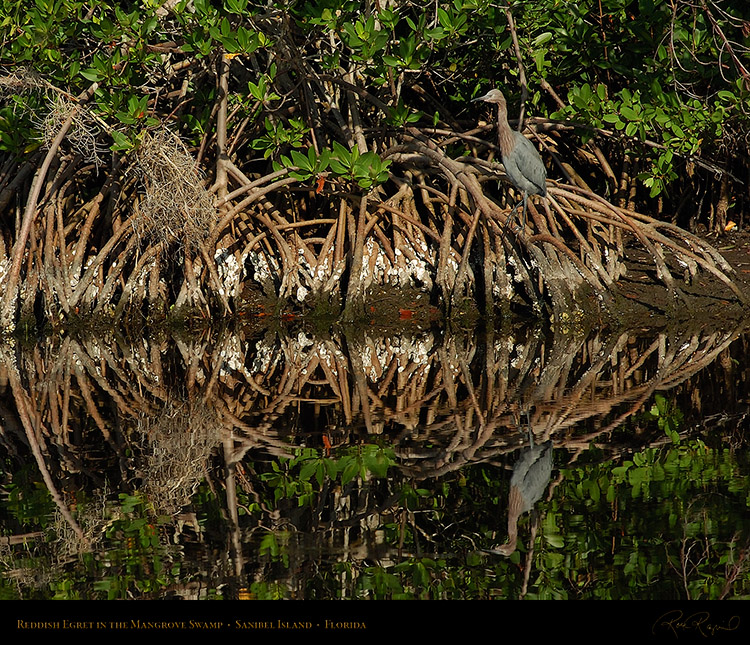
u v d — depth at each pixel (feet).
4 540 24.29
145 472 29.60
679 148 53.67
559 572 22.72
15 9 49.62
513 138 47.06
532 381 40.78
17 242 52.08
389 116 53.88
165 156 51.03
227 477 28.91
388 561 23.30
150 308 54.13
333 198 58.29
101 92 51.08
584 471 28.91
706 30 54.24
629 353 45.55
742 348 45.70
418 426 34.04
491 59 59.47
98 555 23.61
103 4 51.34
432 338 50.67
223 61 54.49
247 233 55.72
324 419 35.27
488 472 28.89
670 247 53.42
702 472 28.60
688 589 21.95
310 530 25.14
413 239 55.72
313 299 54.95
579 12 55.52
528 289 53.62
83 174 58.70
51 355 48.26
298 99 58.80
